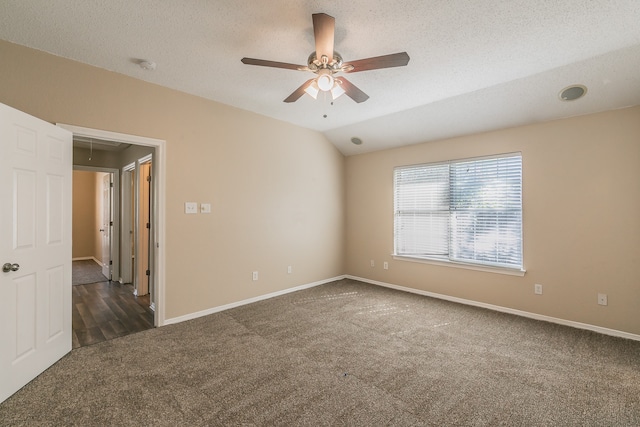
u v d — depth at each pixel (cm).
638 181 285
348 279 531
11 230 196
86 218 720
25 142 207
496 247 374
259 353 258
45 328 226
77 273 577
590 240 310
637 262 286
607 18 201
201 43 237
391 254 477
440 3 188
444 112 368
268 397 197
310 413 182
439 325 323
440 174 426
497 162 373
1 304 188
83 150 492
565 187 324
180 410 184
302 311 366
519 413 183
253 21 208
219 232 365
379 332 304
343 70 214
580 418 179
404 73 283
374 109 383
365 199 514
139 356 251
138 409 184
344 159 542
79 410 183
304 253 471
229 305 375
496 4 188
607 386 211
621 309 294
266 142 414
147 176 441
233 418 177
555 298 331
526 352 262
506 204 366
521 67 271
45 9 195
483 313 361
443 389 208
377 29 216
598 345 275
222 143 366
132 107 296
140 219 436
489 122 363
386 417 179
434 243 432
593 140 308
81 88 267
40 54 248
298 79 300
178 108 329
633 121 288
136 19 206
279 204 433
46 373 223
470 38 226
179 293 331
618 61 251
